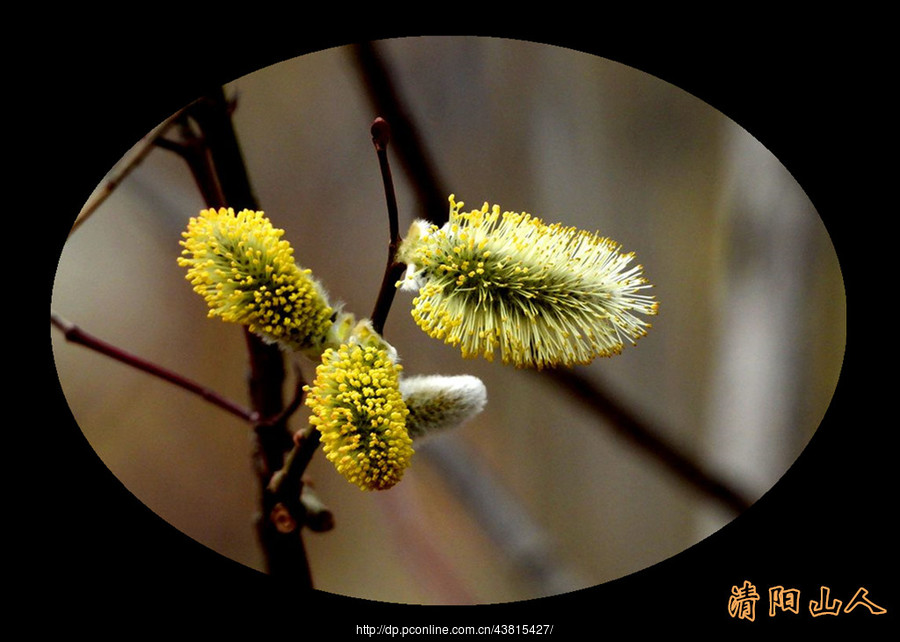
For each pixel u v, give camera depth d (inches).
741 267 21.5
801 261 21.2
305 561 19.0
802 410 21.3
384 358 18.1
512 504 22.2
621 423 20.7
